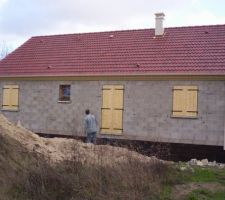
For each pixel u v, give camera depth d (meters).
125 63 23.19
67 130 23.72
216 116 20.45
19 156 10.26
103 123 22.84
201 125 20.72
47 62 25.69
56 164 10.48
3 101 26.09
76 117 23.53
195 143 20.75
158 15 24.77
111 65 23.39
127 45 24.84
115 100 22.64
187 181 12.09
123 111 22.39
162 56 22.84
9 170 9.59
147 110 21.86
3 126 11.63
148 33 25.31
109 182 10.23
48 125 24.36
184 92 21.12
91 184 9.88
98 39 26.47
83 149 12.45
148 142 21.73
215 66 20.95
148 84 21.92
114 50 24.77
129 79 22.33
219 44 22.58
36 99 24.88
